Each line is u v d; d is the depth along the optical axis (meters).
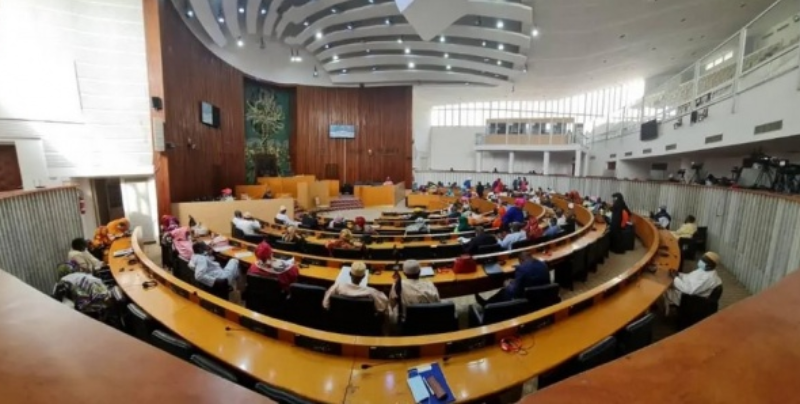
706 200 7.76
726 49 7.78
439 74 16.80
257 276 3.81
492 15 10.02
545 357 2.28
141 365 0.64
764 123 5.96
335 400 1.89
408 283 3.38
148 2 7.38
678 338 0.68
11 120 6.32
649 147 11.86
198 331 2.59
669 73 16.31
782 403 0.51
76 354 0.66
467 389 1.98
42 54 6.55
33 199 4.51
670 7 10.02
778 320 0.73
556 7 10.06
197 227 6.46
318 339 2.32
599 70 15.88
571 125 20.72
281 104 16.38
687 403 0.51
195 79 9.89
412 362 2.23
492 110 23.95
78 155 6.98
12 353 0.65
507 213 7.92
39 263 4.56
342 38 13.60
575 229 7.97
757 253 5.38
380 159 17.98
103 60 7.10
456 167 24.23
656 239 5.57
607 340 2.33
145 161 7.66
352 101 17.53
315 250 5.63
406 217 10.02
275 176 14.83
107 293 3.80
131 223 7.76
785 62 5.52
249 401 0.56
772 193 5.31
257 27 14.11
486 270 4.39
